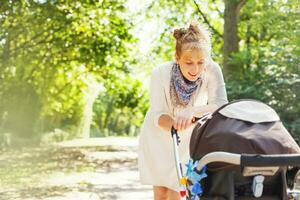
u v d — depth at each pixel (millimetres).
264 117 3223
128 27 19250
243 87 10789
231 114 3229
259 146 3031
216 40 18984
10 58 17859
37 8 16625
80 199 7938
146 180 4203
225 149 3094
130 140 31797
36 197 8109
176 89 3885
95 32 18953
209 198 3195
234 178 3131
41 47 18531
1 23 16672
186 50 3562
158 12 20281
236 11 14773
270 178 3148
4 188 9086
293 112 10023
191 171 3184
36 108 21656
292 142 3154
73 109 31406
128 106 37500
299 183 7371
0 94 18812
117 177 11305
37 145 22281
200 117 3652
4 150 18719
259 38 17969
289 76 10250
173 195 4168
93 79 24812
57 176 11172
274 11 13047
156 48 21000
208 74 3865
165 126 3801
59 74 21828
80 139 31734
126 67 21094
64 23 17703
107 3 18047
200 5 19812
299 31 10758
